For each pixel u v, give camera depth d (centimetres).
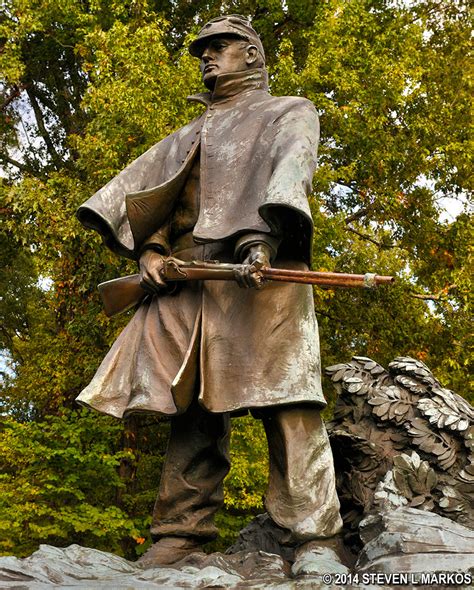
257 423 1094
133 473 1202
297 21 1399
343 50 1234
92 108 1170
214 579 353
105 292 440
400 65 1243
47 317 1572
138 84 1129
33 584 346
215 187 426
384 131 1282
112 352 429
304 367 404
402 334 1296
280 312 409
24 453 1088
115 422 1157
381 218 1353
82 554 384
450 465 421
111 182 447
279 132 421
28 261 1677
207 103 459
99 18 1317
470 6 1452
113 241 441
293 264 420
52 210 1182
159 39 1192
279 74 1201
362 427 452
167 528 417
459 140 1336
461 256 1338
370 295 1316
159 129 1099
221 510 1112
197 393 407
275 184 393
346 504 439
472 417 437
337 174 1197
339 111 1210
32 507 1041
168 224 438
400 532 350
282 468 400
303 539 388
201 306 412
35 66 1504
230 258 422
